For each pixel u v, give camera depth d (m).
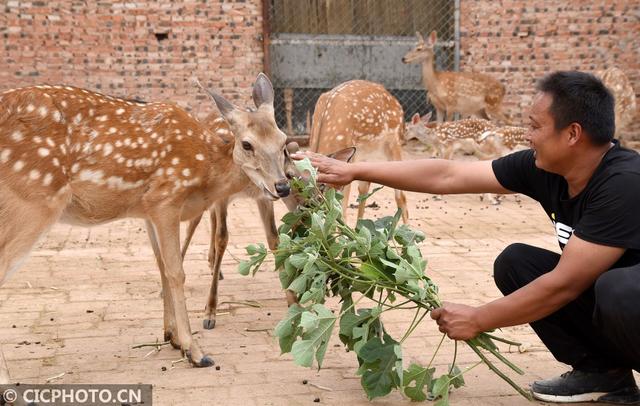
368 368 3.30
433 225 7.71
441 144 10.55
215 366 3.89
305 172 4.05
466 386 3.62
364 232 3.27
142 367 3.89
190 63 11.95
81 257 6.22
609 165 2.96
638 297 2.83
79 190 3.78
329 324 3.19
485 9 12.52
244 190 4.47
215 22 11.91
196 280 5.59
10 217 3.55
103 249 6.52
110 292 5.27
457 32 12.57
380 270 3.33
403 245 3.48
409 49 12.88
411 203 8.95
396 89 13.02
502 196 9.46
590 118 2.90
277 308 4.95
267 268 5.95
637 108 12.60
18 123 3.56
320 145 6.77
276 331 3.30
